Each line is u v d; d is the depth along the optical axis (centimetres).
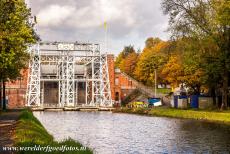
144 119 8750
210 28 8131
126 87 16288
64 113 11956
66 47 14575
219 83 8981
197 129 6066
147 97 15550
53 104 15000
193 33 8312
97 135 5562
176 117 8925
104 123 7762
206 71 8469
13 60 5038
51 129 6462
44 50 14512
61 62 14775
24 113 5962
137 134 5634
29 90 14300
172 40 8638
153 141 4812
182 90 12494
